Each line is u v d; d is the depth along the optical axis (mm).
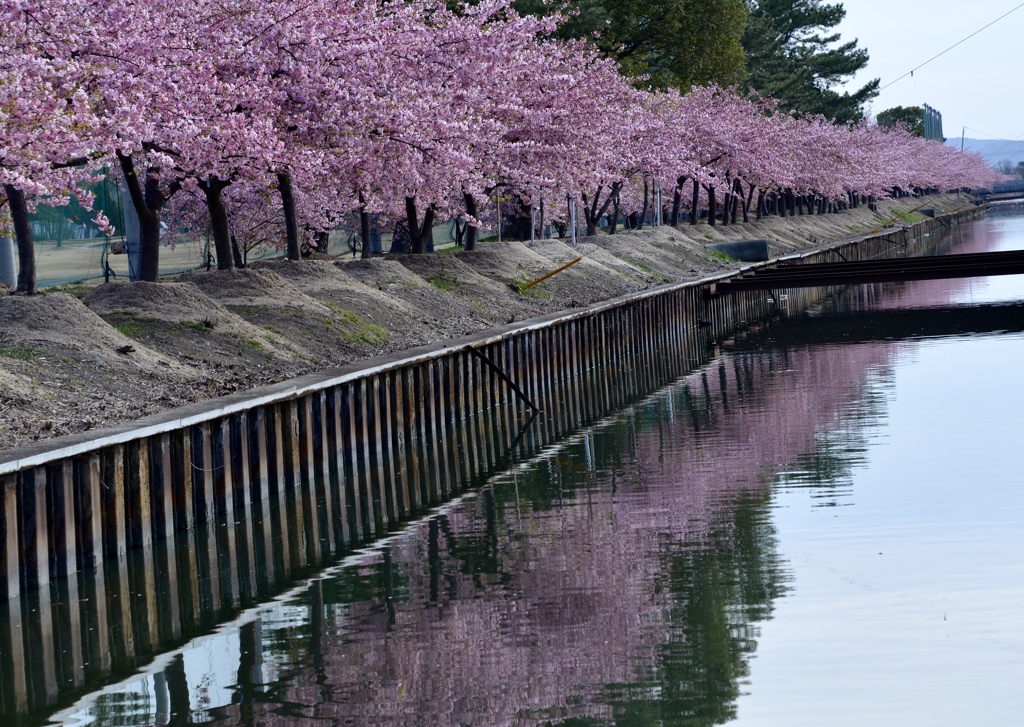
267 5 23594
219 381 19531
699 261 53594
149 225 23469
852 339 40000
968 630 11789
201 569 15586
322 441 19750
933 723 9688
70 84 17266
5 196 22734
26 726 10523
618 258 47719
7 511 13172
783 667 11039
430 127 27266
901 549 14875
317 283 27672
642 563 14875
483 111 32656
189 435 16359
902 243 94312
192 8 22188
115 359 18828
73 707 10938
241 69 23328
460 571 14969
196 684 11344
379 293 28719
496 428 26375
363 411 21141
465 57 29156
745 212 77750
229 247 26281
